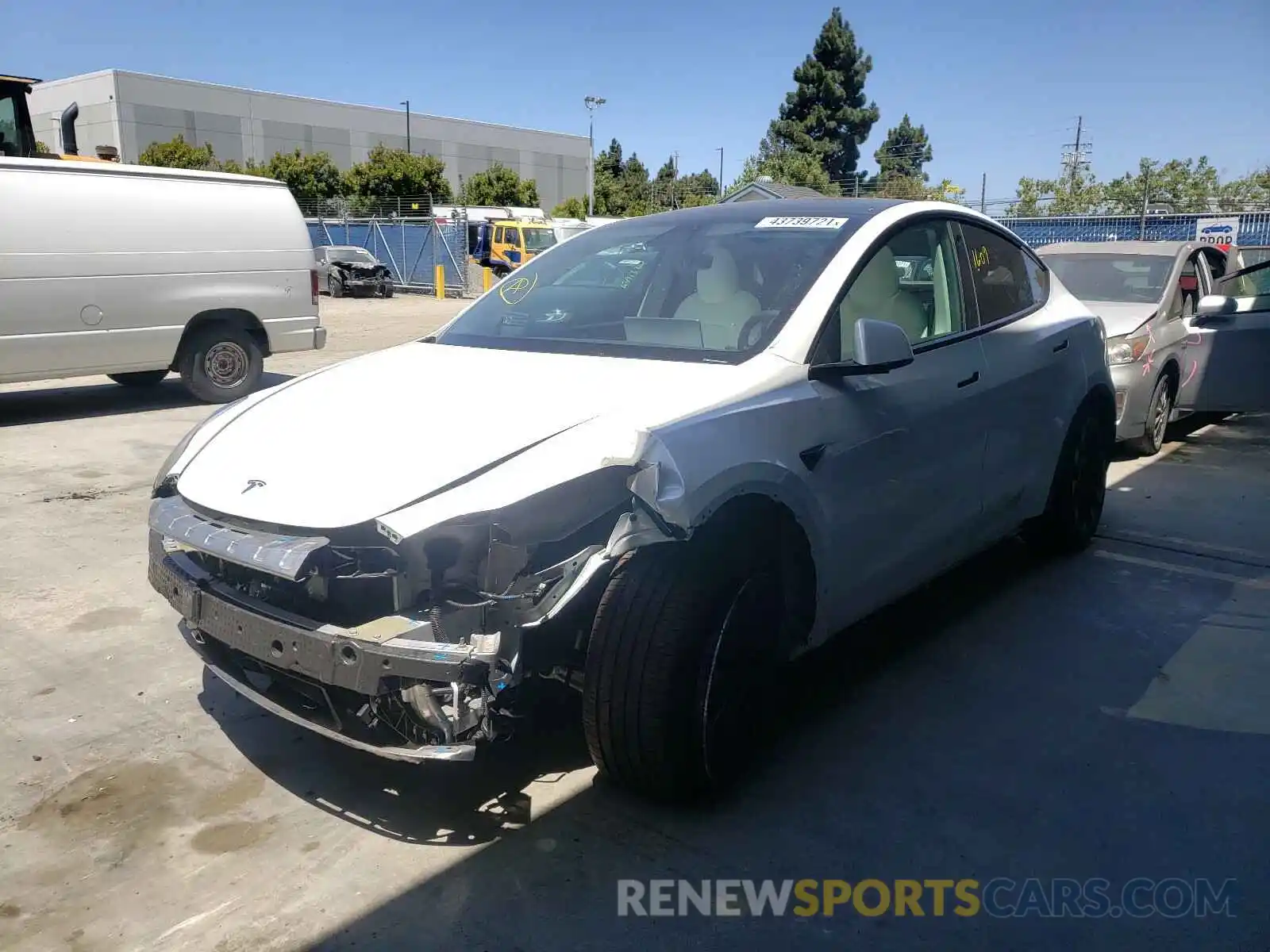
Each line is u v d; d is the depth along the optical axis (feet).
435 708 8.64
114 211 30.07
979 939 8.22
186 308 31.76
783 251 12.19
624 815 9.82
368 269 94.53
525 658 8.60
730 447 9.36
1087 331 16.55
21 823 9.74
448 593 8.43
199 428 11.59
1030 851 9.32
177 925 8.34
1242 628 14.44
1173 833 9.61
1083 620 14.69
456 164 242.58
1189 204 120.37
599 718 9.28
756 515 9.87
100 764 10.80
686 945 8.11
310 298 34.68
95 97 186.39
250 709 12.05
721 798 10.06
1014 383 14.03
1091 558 17.43
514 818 9.77
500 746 11.02
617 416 9.39
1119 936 8.25
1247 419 30.63
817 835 9.52
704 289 12.12
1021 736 11.37
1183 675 12.93
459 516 8.39
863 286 11.82
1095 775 10.59
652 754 9.20
